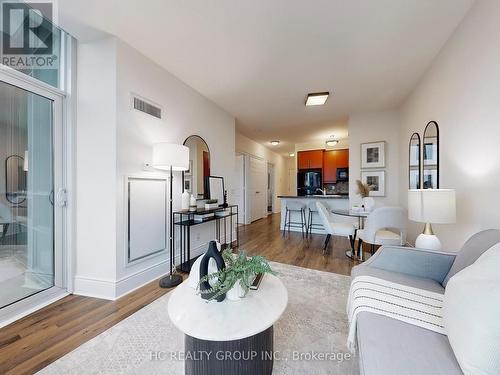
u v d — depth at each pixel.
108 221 2.17
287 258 3.31
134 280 2.34
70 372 1.29
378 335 0.97
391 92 3.39
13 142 1.90
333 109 4.13
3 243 1.85
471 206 1.83
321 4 1.78
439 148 2.41
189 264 2.92
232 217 4.34
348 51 2.39
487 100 1.62
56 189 2.16
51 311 1.91
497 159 1.53
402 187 3.87
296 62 2.60
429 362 0.83
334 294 2.18
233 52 2.41
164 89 2.74
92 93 2.21
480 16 1.69
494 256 0.94
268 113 4.33
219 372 1.14
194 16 1.91
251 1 1.75
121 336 1.59
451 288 0.97
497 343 0.72
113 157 2.15
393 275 1.53
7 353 1.44
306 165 7.03
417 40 2.21
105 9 1.82
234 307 1.21
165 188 2.76
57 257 2.17
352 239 3.53
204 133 3.54
